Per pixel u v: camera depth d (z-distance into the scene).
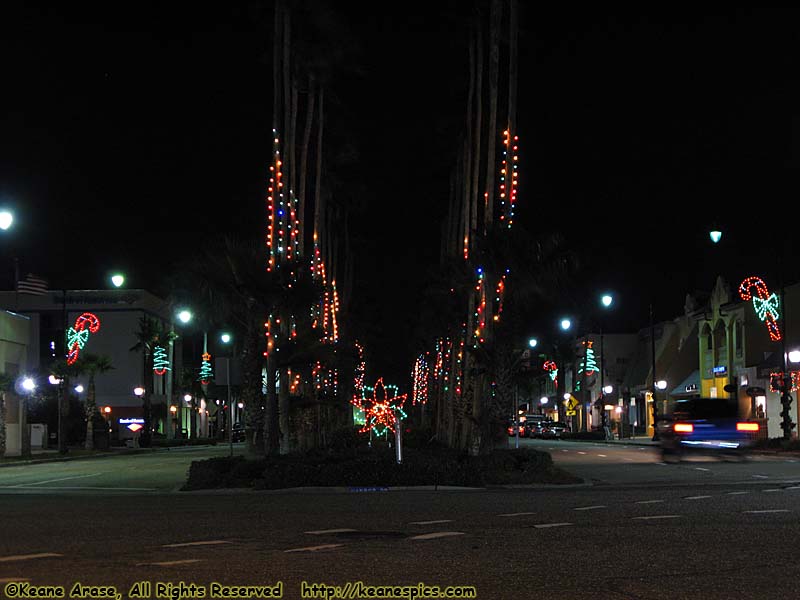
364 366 77.50
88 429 61.22
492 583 9.38
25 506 18.88
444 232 62.28
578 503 17.98
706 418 35.88
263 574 9.91
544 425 80.44
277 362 31.11
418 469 23.91
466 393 40.62
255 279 30.14
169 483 27.64
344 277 71.69
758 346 57.75
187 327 83.31
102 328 88.12
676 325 78.19
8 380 50.91
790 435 43.97
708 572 9.97
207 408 113.38
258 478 24.53
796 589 9.07
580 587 9.16
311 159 49.41
